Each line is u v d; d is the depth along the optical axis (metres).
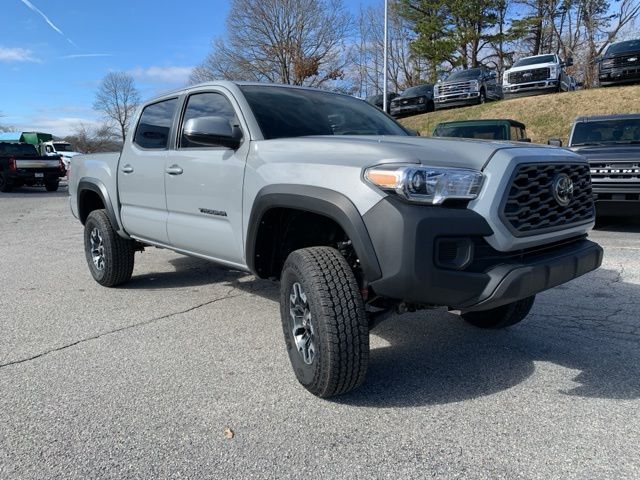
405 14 38.16
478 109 21.52
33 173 21.55
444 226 2.72
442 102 22.80
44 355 3.88
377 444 2.70
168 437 2.77
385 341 4.14
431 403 3.12
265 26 37.19
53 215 13.35
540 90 21.42
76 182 6.16
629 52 19.36
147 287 5.83
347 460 2.56
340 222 2.92
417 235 2.68
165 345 4.07
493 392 3.25
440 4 35.41
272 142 3.55
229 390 3.30
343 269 3.03
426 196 2.74
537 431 2.80
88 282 6.07
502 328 4.38
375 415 2.98
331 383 2.98
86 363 3.73
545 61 21.73
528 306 4.04
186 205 4.30
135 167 4.96
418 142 3.19
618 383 3.35
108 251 5.54
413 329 4.40
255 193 3.51
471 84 22.12
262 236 3.60
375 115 4.60
